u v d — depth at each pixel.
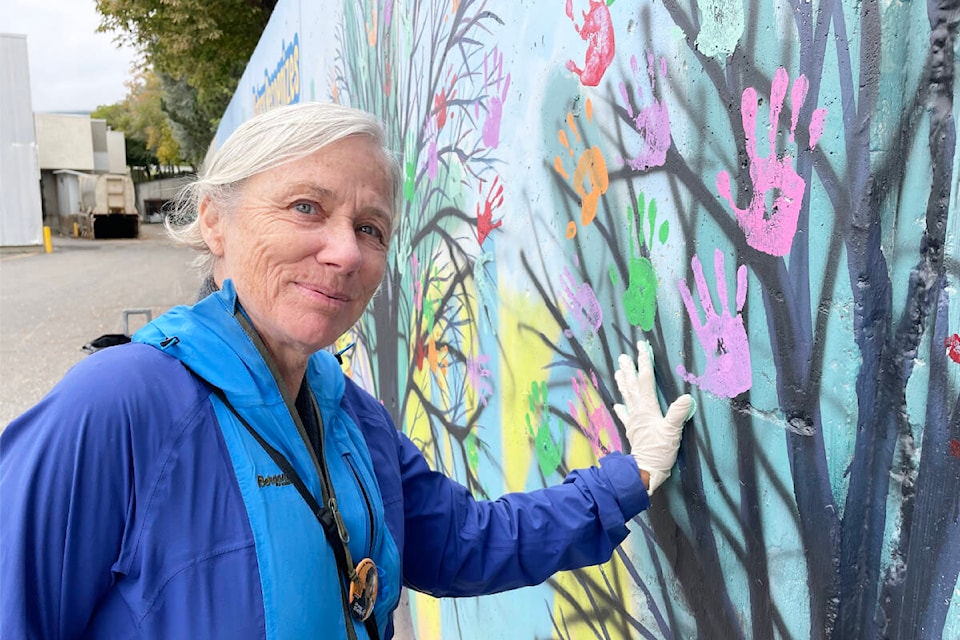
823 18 1.01
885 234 0.95
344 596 1.08
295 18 6.57
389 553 1.19
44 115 40.53
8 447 0.96
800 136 1.05
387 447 1.32
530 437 2.06
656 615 1.51
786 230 1.09
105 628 0.98
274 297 1.09
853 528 1.00
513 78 2.06
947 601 0.86
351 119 1.12
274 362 1.10
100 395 0.95
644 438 1.41
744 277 1.19
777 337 1.12
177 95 27.02
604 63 1.58
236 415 1.02
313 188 1.07
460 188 2.56
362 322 4.57
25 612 0.91
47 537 0.92
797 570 1.09
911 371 0.91
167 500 0.96
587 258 1.70
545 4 1.86
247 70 11.30
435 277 2.91
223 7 16.45
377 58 3.86
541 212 1.92
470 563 1.40
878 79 0.93
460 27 2.50
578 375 1.77
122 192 35.41
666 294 1.41
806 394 1.06
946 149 0.87
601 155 1.62
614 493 1.39
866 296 0.96
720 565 1.29
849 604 1.01
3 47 25.69
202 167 1.26
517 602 2.22
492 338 2.31
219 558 0.97
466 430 2.59
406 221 3.38
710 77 1.24
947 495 0.86
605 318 1.64
